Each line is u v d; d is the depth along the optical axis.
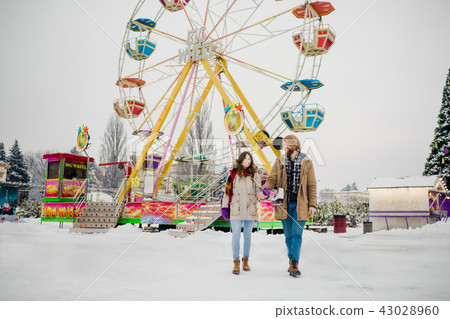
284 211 3.80
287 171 3.86
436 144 20.81
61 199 12.46
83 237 8.30
